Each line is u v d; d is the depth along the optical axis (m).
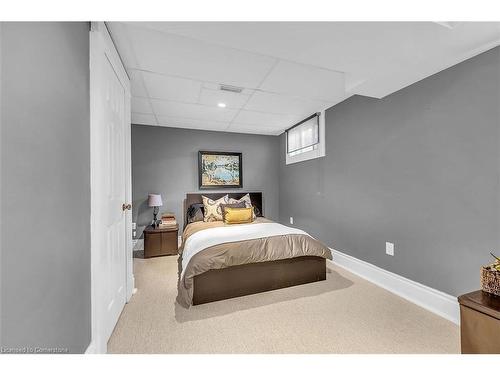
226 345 1.49
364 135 2.60
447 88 1.79
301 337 1.57
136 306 1.98
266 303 2.03
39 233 0.80
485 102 1.57
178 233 3.87
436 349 1.44
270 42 1.49
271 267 2.28
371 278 2.49
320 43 1.49
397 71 1.85
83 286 1.16
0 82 0.64
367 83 2.06
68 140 1.02
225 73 2.19
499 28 1.33
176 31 1.38
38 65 0.81
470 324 1.11
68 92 1.02
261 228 2.78
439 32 1.37
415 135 2.04
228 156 4.37
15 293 0.69
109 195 1.56
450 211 1.78
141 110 3.23
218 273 2.08
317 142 3.36
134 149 3.84
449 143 1.78
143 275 2.70
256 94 2.70
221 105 3.04
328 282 2.47
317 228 3.47
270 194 4.69
